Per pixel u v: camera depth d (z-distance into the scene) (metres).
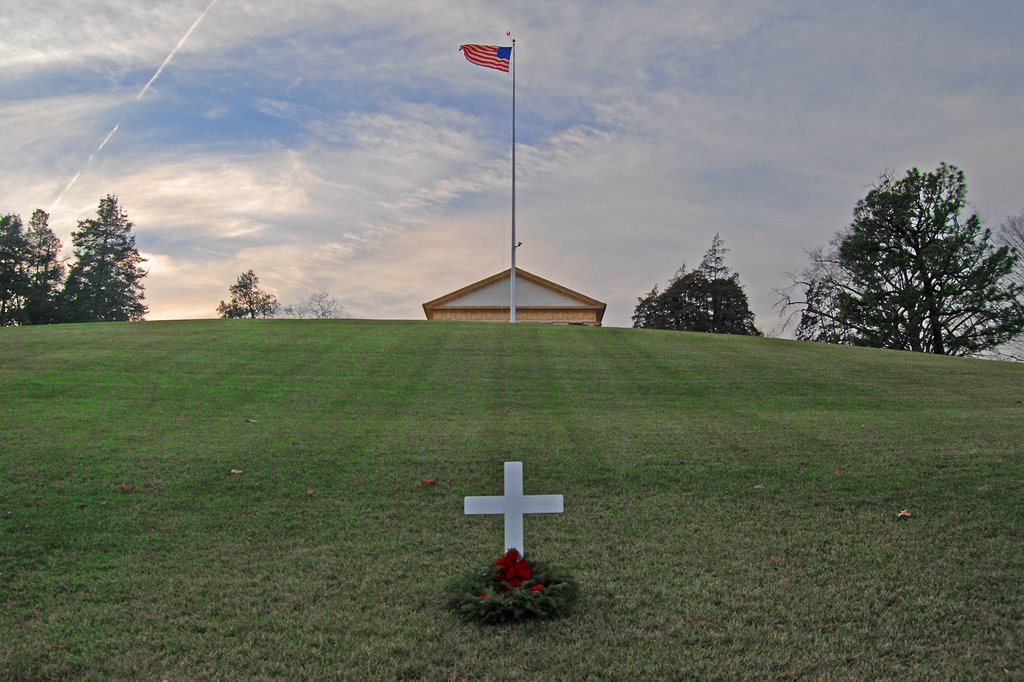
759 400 17.59
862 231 48.19
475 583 7.11
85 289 65.31
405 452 12.65
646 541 8.90
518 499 7.09
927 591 7.33
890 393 18.45
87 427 14.16
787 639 6.47
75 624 6.93
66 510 9.87
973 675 5.84
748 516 9.69
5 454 12.12
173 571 8.17
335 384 18.98
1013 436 13.28
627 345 25.61
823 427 14.38
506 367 21.44
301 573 8.11
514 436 13.80
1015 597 7.10
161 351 22.89
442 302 51.88
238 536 9.20
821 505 10.02
